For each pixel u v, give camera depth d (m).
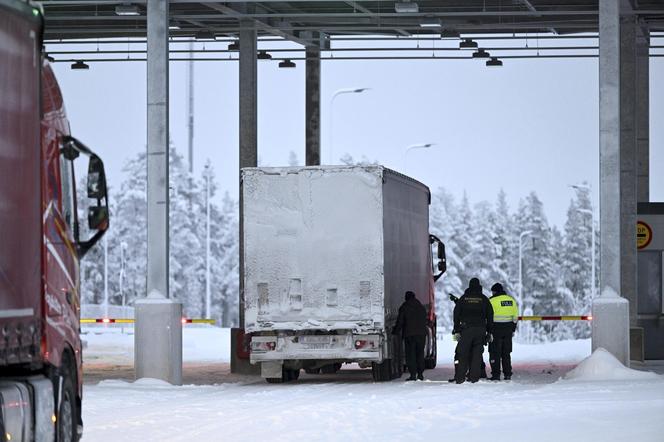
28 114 19.22
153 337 40.94
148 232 41.62
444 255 52.72
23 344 18.73
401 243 44.09
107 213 21.97
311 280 40.59
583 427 25.27
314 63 65.12
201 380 46.00
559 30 64.81
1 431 17.58
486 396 34.25
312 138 64.69
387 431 25.81
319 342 40.69
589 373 40.34
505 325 42.38
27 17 19.11
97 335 99.50
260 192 40.88
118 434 25.25
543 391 35.34
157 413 30.00
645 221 56.91
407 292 42.97
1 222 18.00
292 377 44.50
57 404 20.45
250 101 54.69
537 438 23.67
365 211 40.50
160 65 41.88
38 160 19.61
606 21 41.75
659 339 56.94
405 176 44.69
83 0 46.38
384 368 42.22
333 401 33.31
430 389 37.34
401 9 46.75
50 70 21.31
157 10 42.03
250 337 42.22
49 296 20.12
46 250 20.03
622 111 54.16
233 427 26.69
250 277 40.81
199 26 62.31
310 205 40.69
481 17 61.34
